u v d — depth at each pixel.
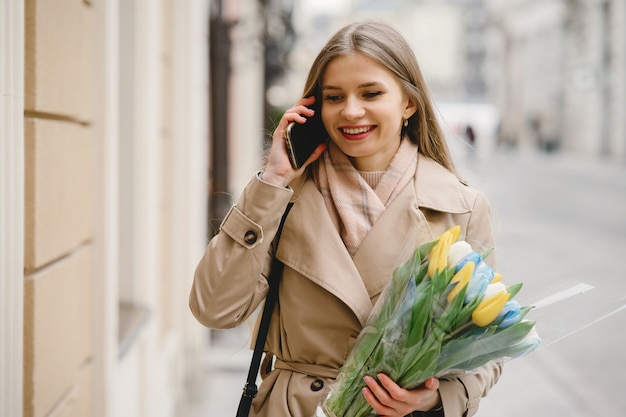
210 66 7.65
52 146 2.33
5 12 1.90
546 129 53.12
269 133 2.31
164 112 4.91
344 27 1.96
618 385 5.44
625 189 24.34
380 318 1.76
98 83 2.86
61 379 2.48
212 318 1.90
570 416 4.78
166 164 5.04
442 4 70.56
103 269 2.92
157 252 4.46
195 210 5.50
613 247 11.91
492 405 4.99
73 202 2.61
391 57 1.91
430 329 1.68
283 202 1.89
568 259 10.50
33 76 2.14
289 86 12.38
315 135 2.02
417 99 1.98
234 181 10.23
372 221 1.96
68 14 2.49
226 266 1.89
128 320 3.81
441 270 1.68
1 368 1.93
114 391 3.10
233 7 9.57
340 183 2.00
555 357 6.22
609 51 41.47
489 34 80.06
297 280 1.97
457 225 1.88
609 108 41.06
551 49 54.59
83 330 2.81
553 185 26.33
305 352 1.97
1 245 1.91
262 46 9.71
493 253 1.99
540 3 55.84
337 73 1.91
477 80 88.44
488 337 1.70
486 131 45.28
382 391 1.74
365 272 1.92
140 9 3.94
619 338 6.86
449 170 2.11
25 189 2.15
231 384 5.60
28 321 2.16
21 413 2.06
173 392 4.91
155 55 4.12
